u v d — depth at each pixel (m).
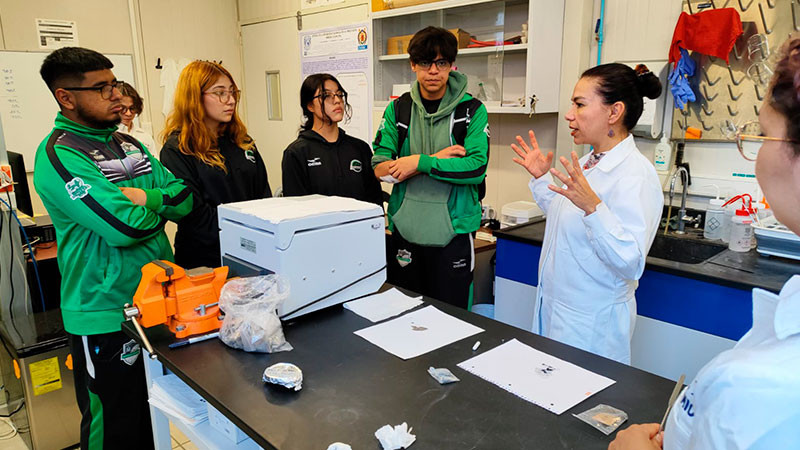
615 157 1.62
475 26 2.86
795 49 0.54
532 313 2.38
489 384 1.14
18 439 2.40
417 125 2.27
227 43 4.71
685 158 2.42
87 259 1.70
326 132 2.43
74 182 1.58
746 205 2.16
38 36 3.71
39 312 2.62
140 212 1.65
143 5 4.15
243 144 2.26
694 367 1.89
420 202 2.21
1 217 2.36
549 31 2.52
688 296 1.86
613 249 1.46
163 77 4.34
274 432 0.98
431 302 1.66
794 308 0.53
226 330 1.36
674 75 2.29
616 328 1.69
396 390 1.12
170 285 1.44
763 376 0.51
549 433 0.97
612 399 1.08
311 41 3.75
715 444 0.55
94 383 1.78
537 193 1.95
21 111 3.70
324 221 1.52
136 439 1.89
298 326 1.48
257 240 1.50
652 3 2.38
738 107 2.20
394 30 3.18
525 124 2.91
